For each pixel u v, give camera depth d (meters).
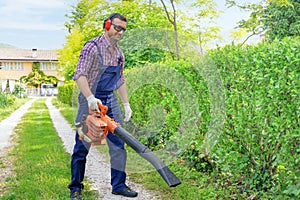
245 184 4.27
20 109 23.16
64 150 7.80
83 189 4.92
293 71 3.52
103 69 3.90
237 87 4.21
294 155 3.62
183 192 4.61
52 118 16.38
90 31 14.82
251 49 4.22
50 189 4.84
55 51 31.88
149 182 5.11
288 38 4.08
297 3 17.34
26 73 60.78
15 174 5.90
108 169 5.97
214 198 4.34
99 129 3.71
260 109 3.83
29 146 8.49
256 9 10.45
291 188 3.48
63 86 29.61
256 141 4.05
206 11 11.09
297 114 3.56
